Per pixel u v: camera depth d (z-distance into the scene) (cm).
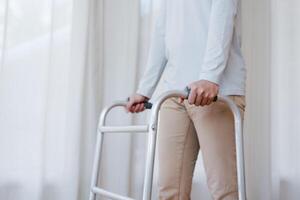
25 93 167
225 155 110
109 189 179
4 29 164
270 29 210
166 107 123
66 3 179
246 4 210
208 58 105
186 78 116
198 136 115
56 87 175
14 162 163
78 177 172
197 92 98
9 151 163
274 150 205
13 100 165
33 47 171
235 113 106
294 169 205
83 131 178
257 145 203
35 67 170
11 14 168
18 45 168
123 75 187
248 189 200
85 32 180
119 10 191
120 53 188
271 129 206
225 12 108
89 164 177
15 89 166
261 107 205
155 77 136
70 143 172
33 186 164
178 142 120
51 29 173
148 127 101
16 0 169
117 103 141
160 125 123
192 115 115
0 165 162
